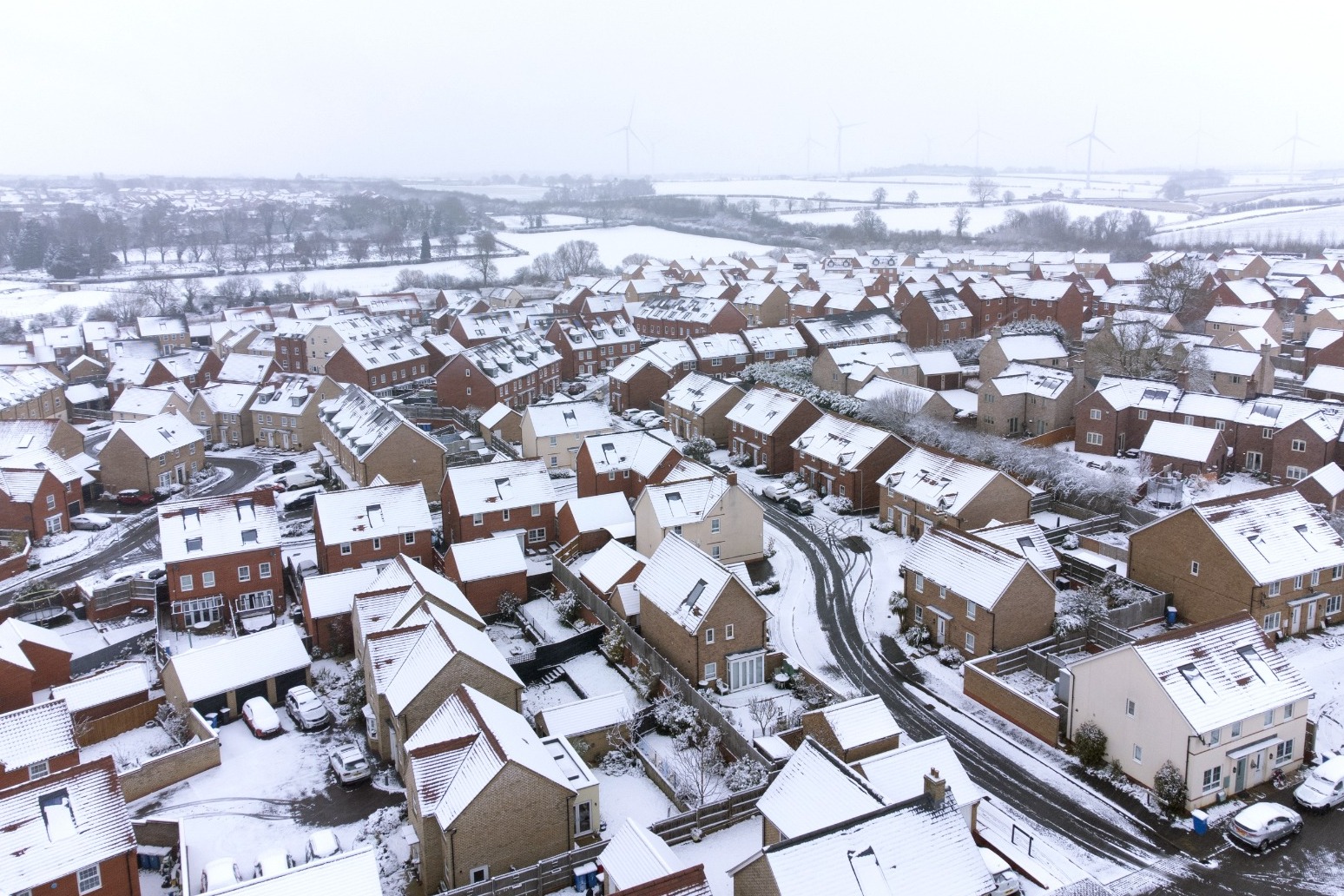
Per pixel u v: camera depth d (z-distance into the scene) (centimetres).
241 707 5812
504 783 4134
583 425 10406
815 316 15838
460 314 15438
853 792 3806
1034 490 8312
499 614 6962
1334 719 5238
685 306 15900
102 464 10056
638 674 5888
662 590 6075
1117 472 8350
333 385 12000
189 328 18400
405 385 13575
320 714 5644
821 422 9312
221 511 7231
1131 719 4791
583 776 4550
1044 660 5750
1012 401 10262
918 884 3494
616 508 8025
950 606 6150
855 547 7794
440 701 4984
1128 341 11100
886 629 6531
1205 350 10681
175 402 12144
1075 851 4338
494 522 7925
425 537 7631
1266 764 4812
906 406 9875
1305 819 4512
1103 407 9288
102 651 6719
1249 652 4906
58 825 4038
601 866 3959
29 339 16000
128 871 4109
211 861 4412
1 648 5725
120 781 4891
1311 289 15450
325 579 6575
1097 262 19775
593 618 6644
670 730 5362
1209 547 6088
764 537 8044
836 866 3466
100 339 16512
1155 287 15312
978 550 6088
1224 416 8838
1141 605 6262
